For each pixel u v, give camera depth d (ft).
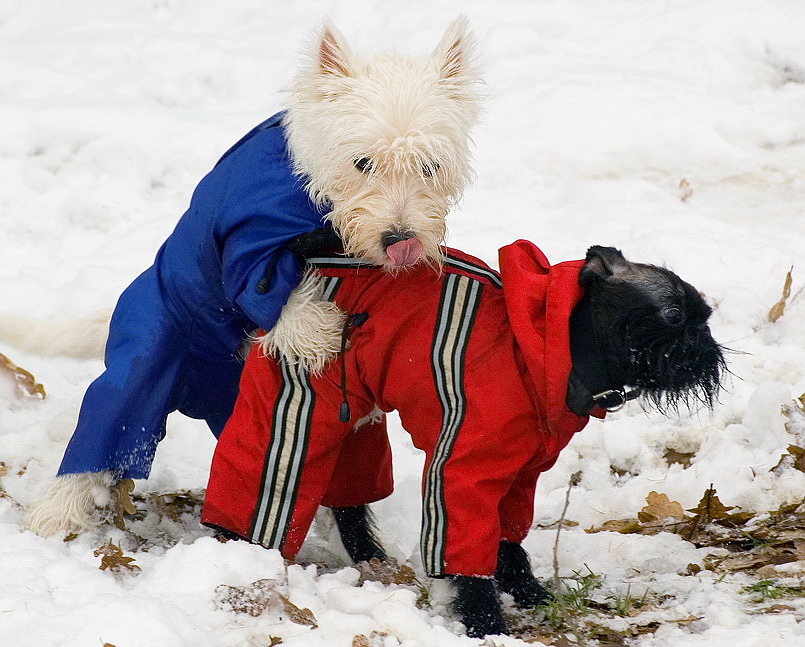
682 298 16.74
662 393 17.34
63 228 33.96
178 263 18.86
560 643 15.94
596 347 16.66
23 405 25.36
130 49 44.09
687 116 39.58
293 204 17.62
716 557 19.33
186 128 38.09
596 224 33.24
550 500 22.94
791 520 20.51
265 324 17.52
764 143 39.34
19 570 16.33
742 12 46.50
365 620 15.12
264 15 47.98
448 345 16.69
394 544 21.03
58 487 19.43
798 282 29.53
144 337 18.89
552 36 46.21
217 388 19.90
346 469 19.45
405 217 16.84
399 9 47.16
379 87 17.15
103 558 17.08
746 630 15.62
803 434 23.18
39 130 37.37
